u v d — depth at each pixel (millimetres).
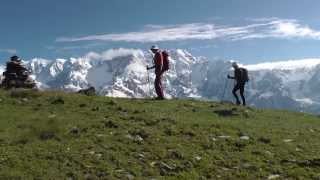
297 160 27078
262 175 24781
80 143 26500
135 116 33375
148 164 24828
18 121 30734
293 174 25016
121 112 35031
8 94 40031
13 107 35438
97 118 32625
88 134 28141
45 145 25750
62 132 28109
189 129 30844
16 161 23406
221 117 38312
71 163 23891
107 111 35156
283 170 25578
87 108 36188
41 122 29781
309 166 26281
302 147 29750
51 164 23547
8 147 25125
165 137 28844
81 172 23156
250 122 36875
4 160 23422
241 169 25344
